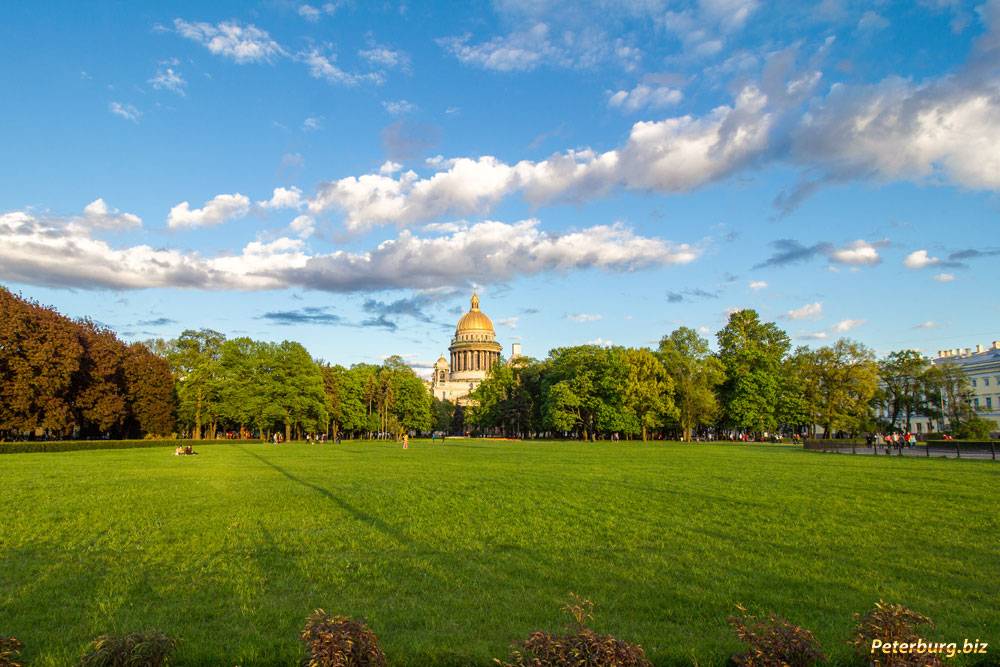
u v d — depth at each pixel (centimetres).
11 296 7019
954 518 2038
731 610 1141
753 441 11094
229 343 10175
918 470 3859
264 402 9800
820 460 4934
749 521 1988
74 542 1691
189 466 4262
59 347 7194
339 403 11681
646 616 1112
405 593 1241
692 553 1559
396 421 13438
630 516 2086
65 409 7288
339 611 1126
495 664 895
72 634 1022
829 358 10144
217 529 1862
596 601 1190
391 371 13800
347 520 2014
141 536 1767
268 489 2825
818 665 884
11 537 1748
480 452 6488
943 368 10312
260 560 1495
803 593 1241
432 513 2150
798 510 2198
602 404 10675
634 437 12825
